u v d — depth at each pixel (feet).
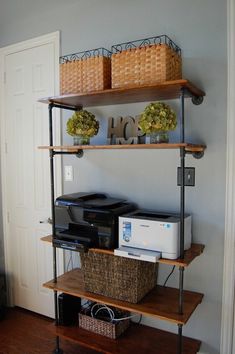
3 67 8.70
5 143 8.88
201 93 5.66
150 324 6.60
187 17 5.88
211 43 5.67
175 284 6.33
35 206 8.45
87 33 7.12
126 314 6.56
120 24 6.65
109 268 5.87
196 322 6.09
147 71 5.25
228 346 5.77
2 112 8.84
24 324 8.14
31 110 8.27
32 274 8.65
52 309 8.30
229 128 5.55
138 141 6.35
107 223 5.68
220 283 5.83
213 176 5.78
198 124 5.88
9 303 9.09
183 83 4.81
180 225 5.12
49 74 7.84
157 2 6.18
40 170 8.27
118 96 5.89
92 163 7.23
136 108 6.57
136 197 6.68
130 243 5.48
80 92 6.06
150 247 5.28
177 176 6.17
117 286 5.82
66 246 6.06
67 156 7.63
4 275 9.12
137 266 5.60
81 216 6.01
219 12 5.57
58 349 6.75
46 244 8.30
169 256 5.11
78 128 6.45
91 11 7.02
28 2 7.34
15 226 8.90
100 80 5.88
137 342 6.07
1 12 7.93
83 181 7.42
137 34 6.45
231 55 5.47
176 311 5.34
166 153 6.26
